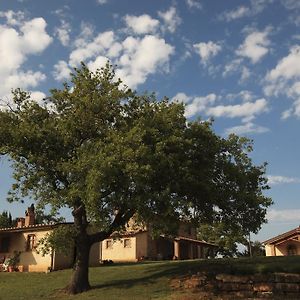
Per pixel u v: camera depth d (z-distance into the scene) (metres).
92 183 20.20
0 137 24.09
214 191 24.05
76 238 25.48
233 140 26.19
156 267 29.55
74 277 25.09
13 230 39.22
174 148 22.53
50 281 29.03
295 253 49.88
